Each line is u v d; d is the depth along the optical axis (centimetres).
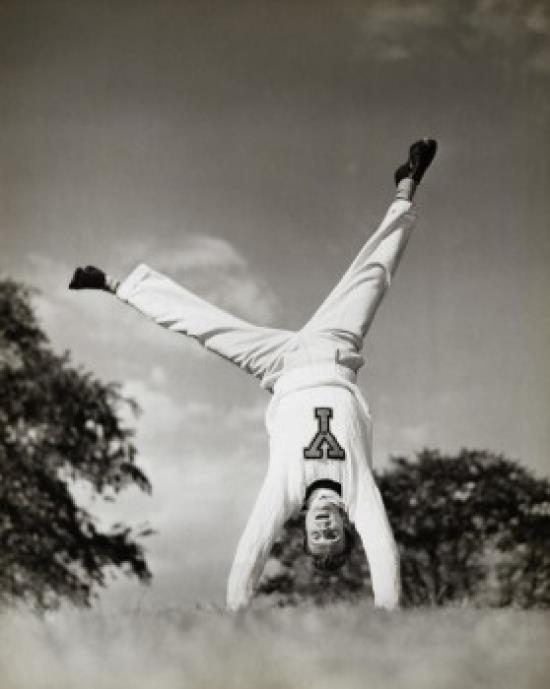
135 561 1677
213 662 655
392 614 666
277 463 693
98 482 1686
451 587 1695
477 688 647
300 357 738
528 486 1656
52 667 762
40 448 1669
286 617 673
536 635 679
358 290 771
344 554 682
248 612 673
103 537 1680
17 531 1639
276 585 1655
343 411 705
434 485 1670
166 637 688
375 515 682
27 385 1652
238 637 661
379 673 636
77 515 1678
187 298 768
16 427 1661
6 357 1630
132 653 691
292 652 644
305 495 686
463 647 663
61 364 1667
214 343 757
